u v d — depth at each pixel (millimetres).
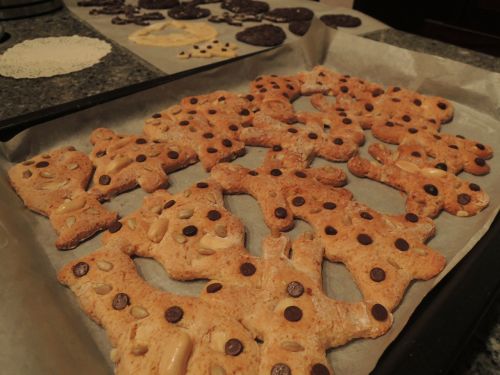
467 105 345
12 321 168
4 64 402
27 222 242
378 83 387
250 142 310
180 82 340
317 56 412
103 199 261
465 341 166
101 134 296
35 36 479
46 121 288
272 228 242
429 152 298
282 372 164
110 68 404
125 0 629
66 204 245
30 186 256
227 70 365
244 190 270
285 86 361
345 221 236
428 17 678
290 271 205
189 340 174
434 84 355
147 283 208
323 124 331
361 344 186
